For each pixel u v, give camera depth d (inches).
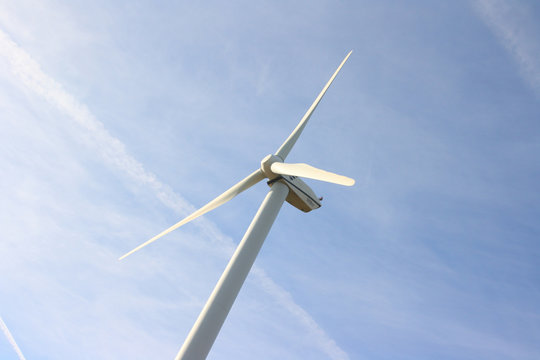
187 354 615.8
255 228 778.8
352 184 651.5
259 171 892.6
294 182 880.3
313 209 907.4
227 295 679.7
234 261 724.7
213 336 641.0
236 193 890.1
